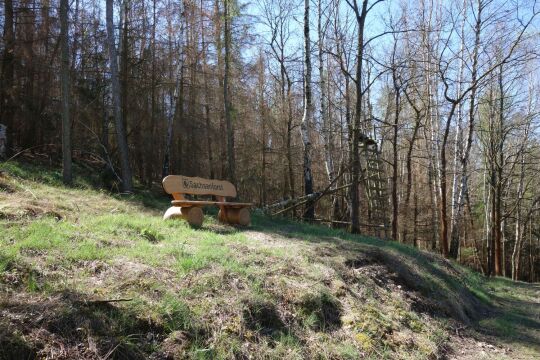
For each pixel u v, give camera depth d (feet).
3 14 47.65
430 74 60.23
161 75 56.80
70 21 52.75
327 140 59.47
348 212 64.28
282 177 80.79
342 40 52.49
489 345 20.08
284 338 14.20
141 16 57.98
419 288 24.06
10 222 18.03
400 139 84.48
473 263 87.56
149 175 53.78
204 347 12.37
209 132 62.54
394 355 15.88
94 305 11.94
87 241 16.81
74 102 51.70
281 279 17.21
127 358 11.05
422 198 88.99
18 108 46.50
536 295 39.93
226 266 16.74
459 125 65.05
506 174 75.20
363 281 21.06
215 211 36.94
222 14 53.31
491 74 60.49
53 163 46.70
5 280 12.30
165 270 15.38
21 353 9.95
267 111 72.69
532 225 100.32
